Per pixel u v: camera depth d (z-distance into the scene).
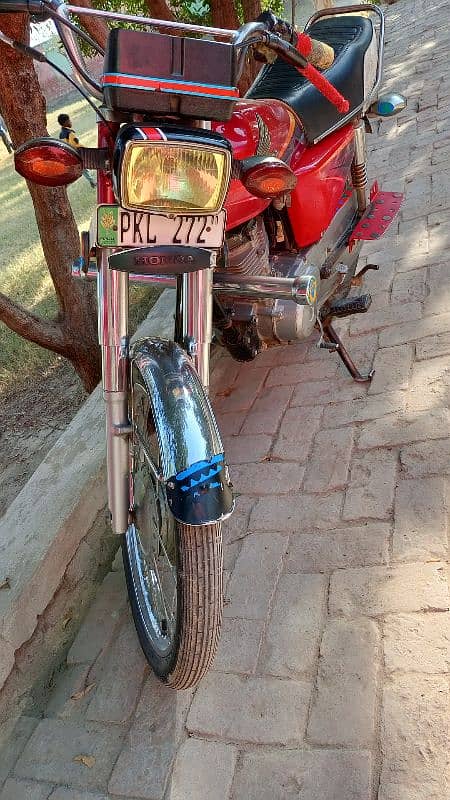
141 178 1.35
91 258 1.86
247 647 1.98
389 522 2.19
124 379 1.75
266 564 2.22
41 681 2.13
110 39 1.28
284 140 2.29
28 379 4.39
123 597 2.31
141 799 1.72
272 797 1.62
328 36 3.05
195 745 1.79
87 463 2.65
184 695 1.92
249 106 2.08
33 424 3.96
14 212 7.91
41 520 2.45
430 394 2.64
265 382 3.10
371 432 2.57
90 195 7.24
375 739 1.66
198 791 1.69
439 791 1.51
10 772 1.89
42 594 2.29
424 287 3.31
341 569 2.10
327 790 1.60
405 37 8.20
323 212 2.48
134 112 1.35
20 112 2.97
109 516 2.62
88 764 1.84
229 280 2.09
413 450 2.41
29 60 2.90
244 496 2.52
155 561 1.90
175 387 1.57
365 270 2.96
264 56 1.70
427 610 1.89
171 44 1.30
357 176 2.89
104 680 2.05
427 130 5.18
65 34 1.36
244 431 2.85
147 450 1.70
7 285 5.62
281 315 2.26
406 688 1.73
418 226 3.87
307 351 3.20
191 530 1.53
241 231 2.09
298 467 2.56
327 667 1.85
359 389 2.83
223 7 5.24
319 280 2.48
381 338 3.07
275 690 1.85
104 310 1.68
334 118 2.56
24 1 1.33
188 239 1.53
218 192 1.43
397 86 6.41
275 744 1.73
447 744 1.59
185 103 1.34
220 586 1.57
